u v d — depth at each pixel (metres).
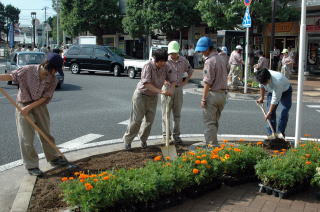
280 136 6.35
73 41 44.84
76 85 16.78
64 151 6.49
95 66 22.41
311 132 8.20
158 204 3.97
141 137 6.32
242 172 4.78
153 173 4.08
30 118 4.99
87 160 5.66
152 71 5.86
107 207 3.71
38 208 4.02
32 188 4.50
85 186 3.64
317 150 4.99
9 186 4.89
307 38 23.88
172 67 6.53
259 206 4.11
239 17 20.34
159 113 10.06
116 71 21.86
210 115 5.82
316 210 4.02
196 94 14.56
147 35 30.31
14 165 5.75
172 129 7.07
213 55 5.72
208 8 20.75
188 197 4.32
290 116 9.97
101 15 33.91
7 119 9.20
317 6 20.44
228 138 7.23
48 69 4.79
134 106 6.02
